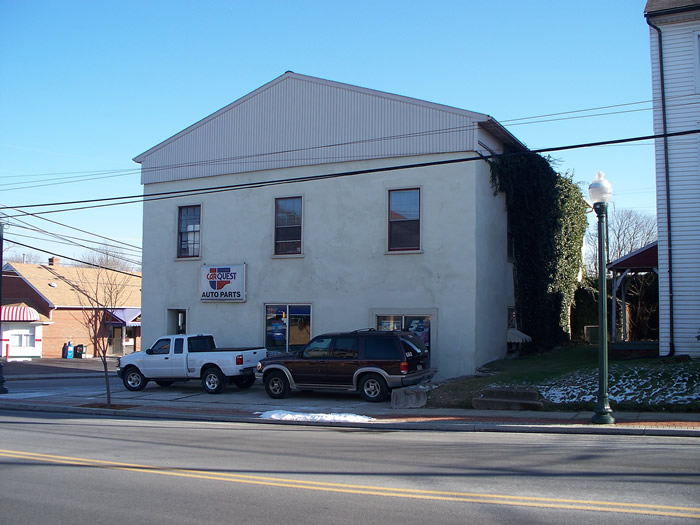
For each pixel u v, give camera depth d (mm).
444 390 16328
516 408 14750
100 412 16891
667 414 13281
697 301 18109
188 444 11383
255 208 23438
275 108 23328
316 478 8258
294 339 22328
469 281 19500
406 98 20844
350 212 21531
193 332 24266
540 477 8148
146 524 6402
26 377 29266
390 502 6984
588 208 29062
